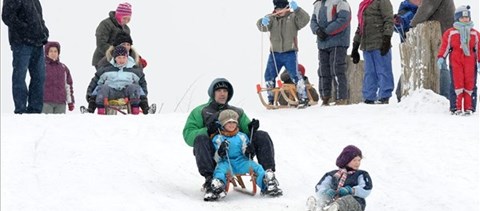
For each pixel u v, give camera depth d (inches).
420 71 526.9
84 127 442.6
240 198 338.6
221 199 335.0
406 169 374.9
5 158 365.7
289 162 400.8
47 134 417.7
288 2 585.0
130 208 305.3
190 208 313.6
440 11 539.2
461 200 323.0
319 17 569.0
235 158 346.9
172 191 342.0
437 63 488.1
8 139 402.9
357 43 585.6
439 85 525.0
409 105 504.1
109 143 409.4
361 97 688.4
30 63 505.4
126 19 572.7
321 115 512.7
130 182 344.8
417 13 541.0
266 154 348.5
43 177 341.4
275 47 579.5
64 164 362.3
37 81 509.0
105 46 568.1
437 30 525.0
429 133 429.7
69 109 605.6
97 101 529.7
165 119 481.4
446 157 386.0
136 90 534.6
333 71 567.2
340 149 422.3
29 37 494.6
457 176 358.3
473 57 480.7
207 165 339.3
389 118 478.0
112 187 333.4
